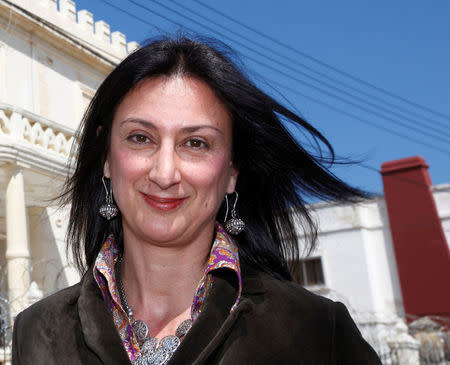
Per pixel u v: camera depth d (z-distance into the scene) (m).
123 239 1.84
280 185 1.84
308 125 1.74
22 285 7.90
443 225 16.36
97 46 12.32
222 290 1.51
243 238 1.83
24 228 8.22
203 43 1.61
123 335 1.55
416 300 15.91
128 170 1.52
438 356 11.93
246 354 1.39
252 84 1.62
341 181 1.83
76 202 1.88
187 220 1.52
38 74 10.60
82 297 1.55
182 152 1.52
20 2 10.48
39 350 1.53
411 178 16.69
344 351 1.51
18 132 8.45
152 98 1.52
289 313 1.48
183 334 1.53
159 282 1.60
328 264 16.70
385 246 16.64
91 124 1.75
